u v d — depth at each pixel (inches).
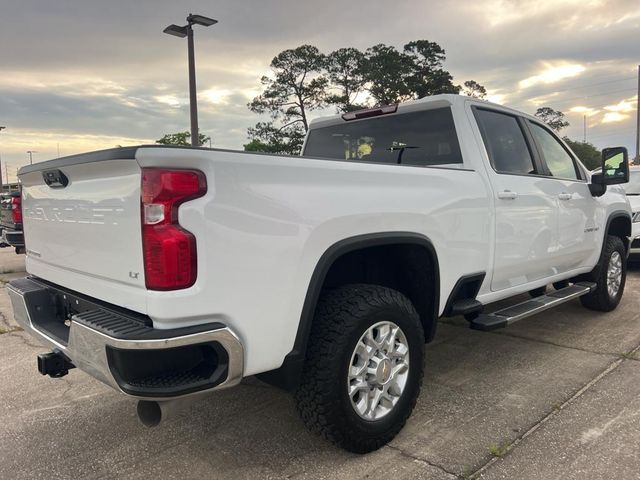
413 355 115.0
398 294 113.5
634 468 100.7
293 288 93.9
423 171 122.7
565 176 185.9
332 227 99.3
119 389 82.0
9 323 223.9
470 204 133.6
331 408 100.4
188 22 637.3
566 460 104.2
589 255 197.2
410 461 105.6
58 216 108.8
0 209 374.9
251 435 119.0
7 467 108.3
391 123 164.9
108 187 89.8
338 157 181.8
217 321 85.6
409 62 1560.0
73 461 110.1
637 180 327.6
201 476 103.0
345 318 101.9
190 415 130.0
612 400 130.9
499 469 101.7
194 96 649.6
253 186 88.1
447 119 149.9
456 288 132.0
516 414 125.0
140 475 104.0
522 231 153.7
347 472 102.3
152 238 80.7
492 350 173.8
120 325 84.8
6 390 149.8
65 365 108.0
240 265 86.6
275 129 1446.9
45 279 120.7
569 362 159.8
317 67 1422.2
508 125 164.2
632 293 255.3
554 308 226.4
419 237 117.4
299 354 96.2
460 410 128.1
